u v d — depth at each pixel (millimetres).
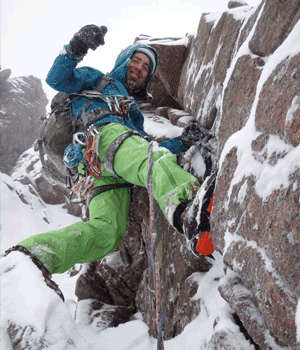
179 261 2328
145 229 3092
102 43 2250
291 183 940
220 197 1335
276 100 1068
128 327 2604
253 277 1071
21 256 1581
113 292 3471
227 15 2688
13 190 9094
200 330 1725
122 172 2012
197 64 3152
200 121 2805
